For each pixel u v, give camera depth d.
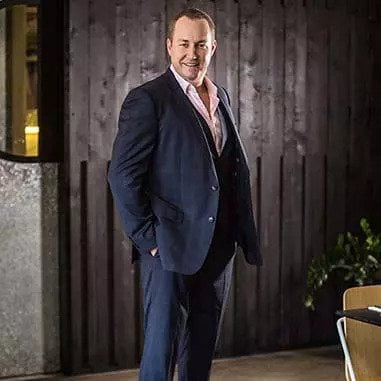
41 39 5.77
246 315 6.36
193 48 4.39
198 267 4.38
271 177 6.34
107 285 5.93
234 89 6.15
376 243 6.09
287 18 6.28
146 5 5.86
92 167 5.83
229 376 5.93
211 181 4.38
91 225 5.85
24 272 5.84
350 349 3.87
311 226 6.51
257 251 4.61
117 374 5.93
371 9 6.55
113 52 5.80
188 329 4.61
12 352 5.85
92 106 5.79
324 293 6.59
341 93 6.52
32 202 5.84
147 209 4.41
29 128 5.80
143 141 4.35
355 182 6.62
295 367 6.15
